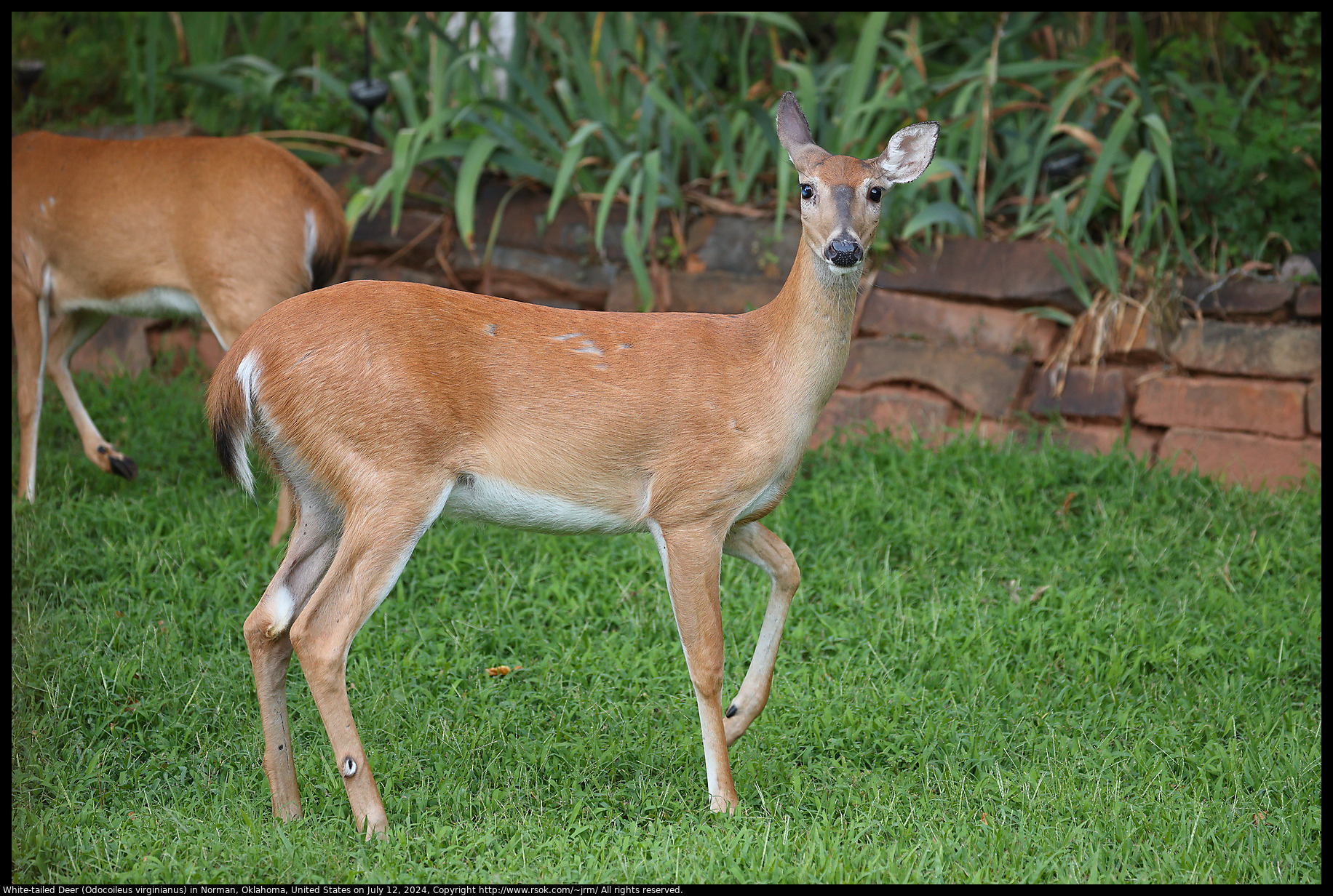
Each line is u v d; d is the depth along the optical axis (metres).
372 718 6.04
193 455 9.28
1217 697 6.50
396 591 7.29
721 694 5.59
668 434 5.29
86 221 8.05
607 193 10.17
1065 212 10.47
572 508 5.37
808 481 9.02
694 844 4.97
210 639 6.78
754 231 10.92
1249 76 12.71
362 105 11.26
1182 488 9.06
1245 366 9.86
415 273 11.24
